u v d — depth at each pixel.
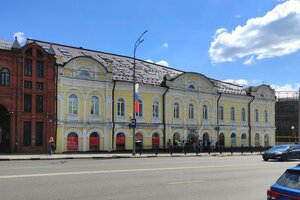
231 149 52.59
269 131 64.25
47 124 38.78
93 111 42.47
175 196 12.41
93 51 50.22
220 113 56.47
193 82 52.94
